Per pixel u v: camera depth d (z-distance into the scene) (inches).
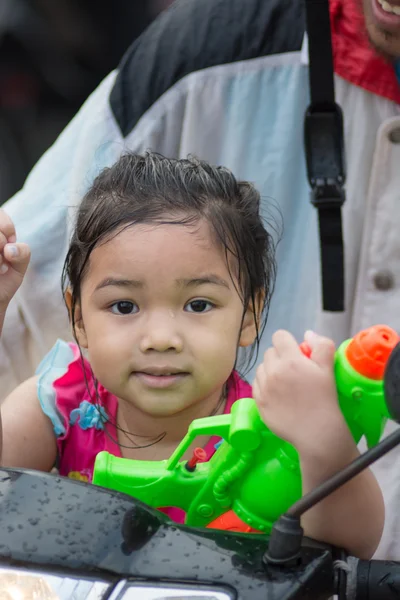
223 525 82.7
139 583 66.1
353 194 127.7
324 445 74.4
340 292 106.6
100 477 84.7
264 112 130.4
